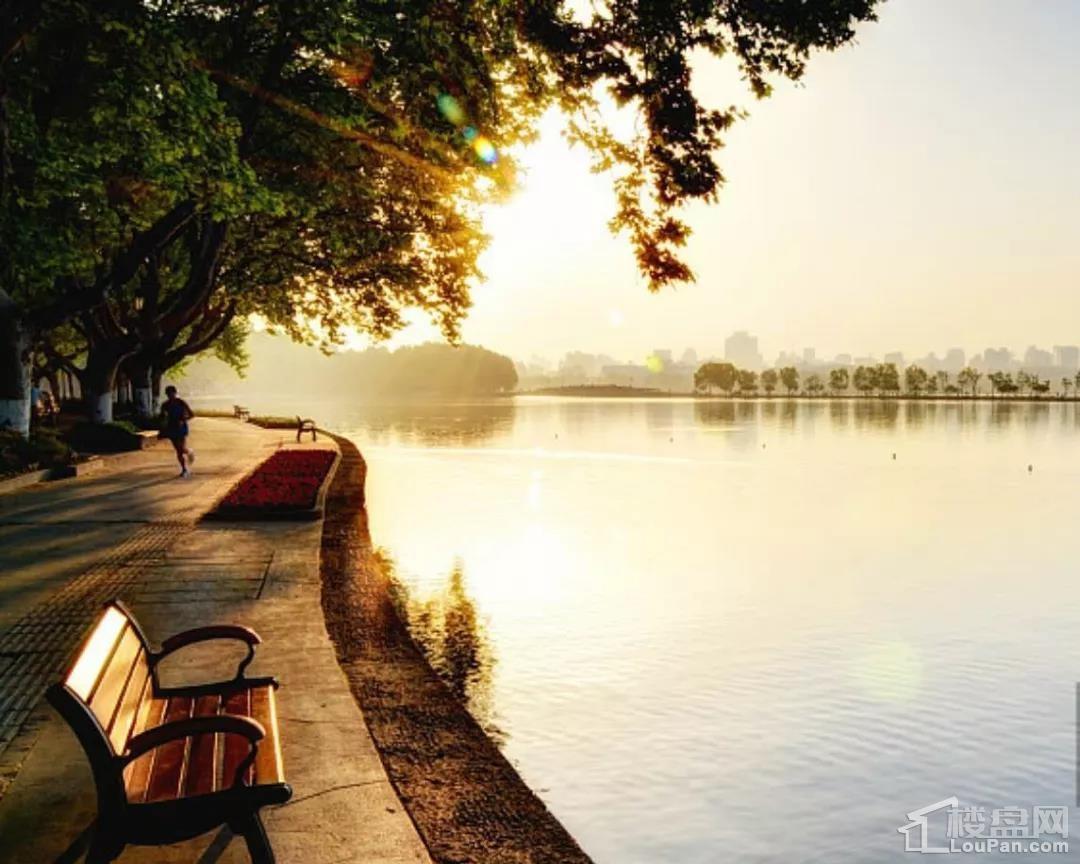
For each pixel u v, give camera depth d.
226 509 16.06
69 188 19.23
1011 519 25.78
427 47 10.28
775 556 18.95
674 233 8.53
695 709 9.43
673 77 8.16
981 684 10.64
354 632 8.98
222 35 18.97
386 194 28.36
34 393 36.62
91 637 4.18
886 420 105.88
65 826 4.83
